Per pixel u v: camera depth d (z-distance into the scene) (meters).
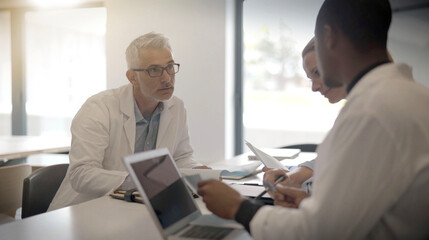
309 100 4.95
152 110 2.05
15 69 5.57
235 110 4.62
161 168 1.08
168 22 4.57
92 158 1.80
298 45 4.39
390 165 0.74
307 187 1.54
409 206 0.76
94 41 5.26
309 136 5.06
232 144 4.62
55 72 5.50
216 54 4.40
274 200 1.27
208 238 0.97
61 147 3.46
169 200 1.04
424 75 3.76
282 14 4.39
